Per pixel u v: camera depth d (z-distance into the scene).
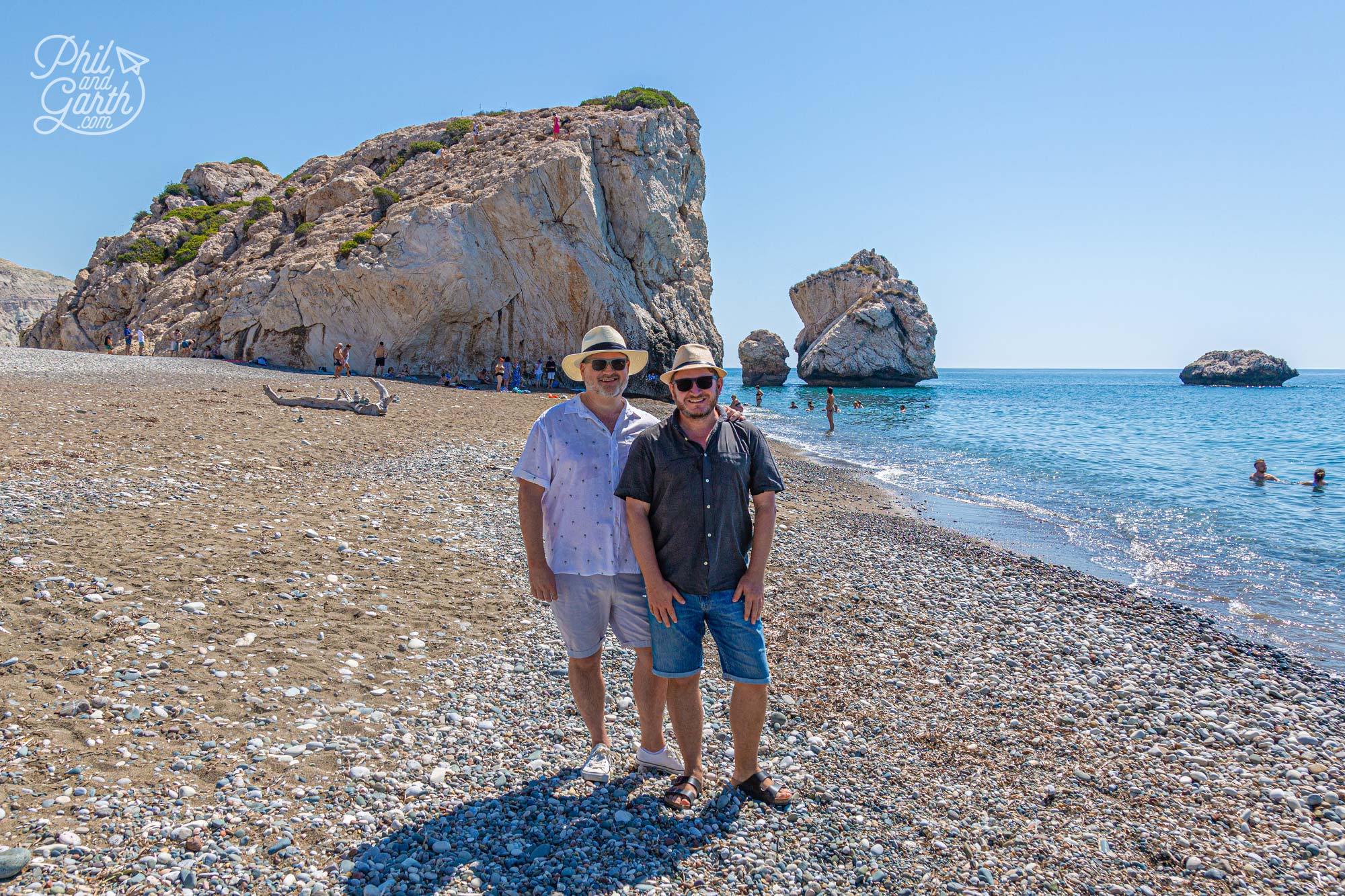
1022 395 73.81
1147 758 4.90
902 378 75.56
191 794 3.49
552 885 3.13
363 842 3.32
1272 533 13.17
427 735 4.36
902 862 3.56
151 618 5.28
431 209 37.00
